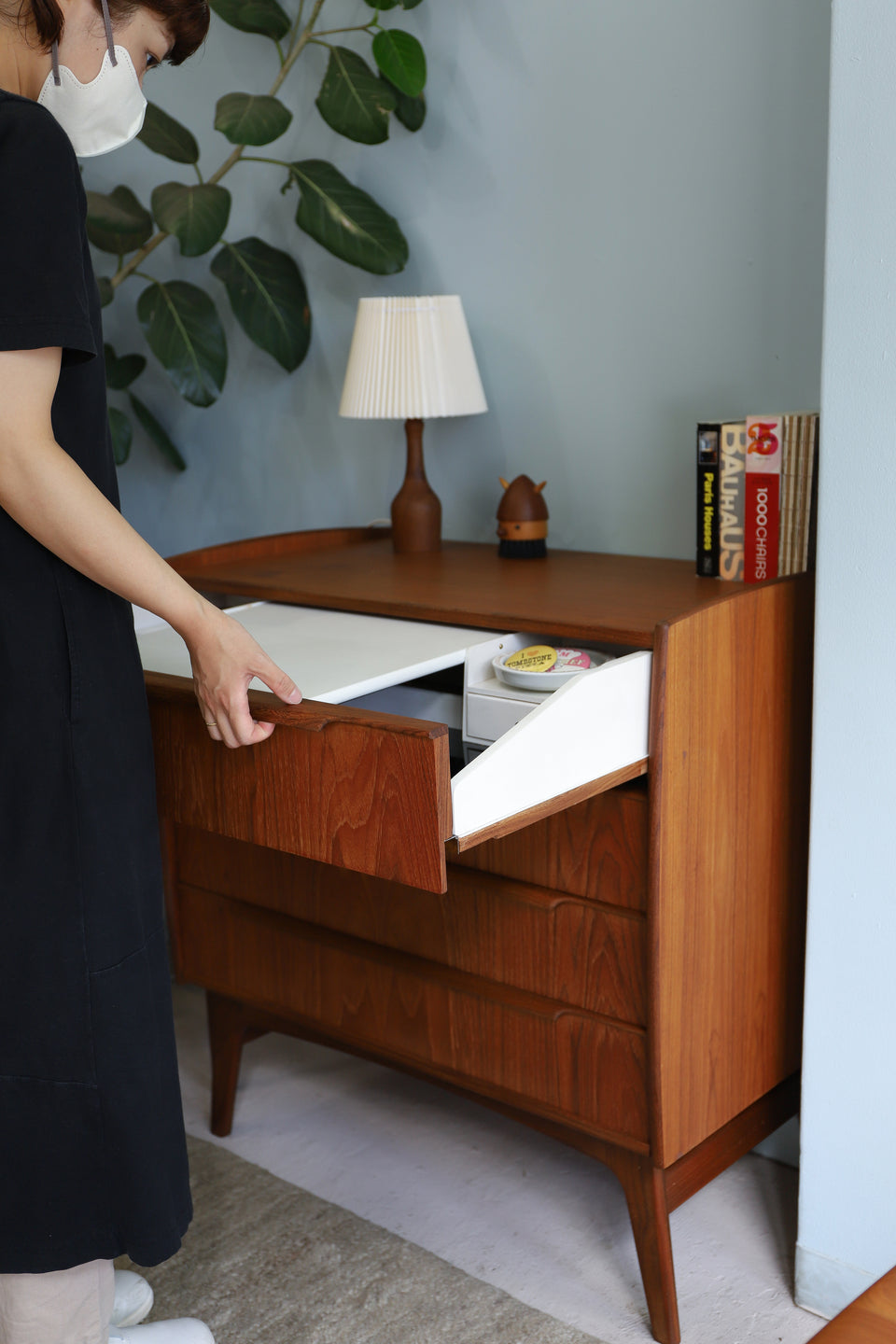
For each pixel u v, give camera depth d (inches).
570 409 78.1
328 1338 59.2
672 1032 55.9
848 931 56.4
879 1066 56.5
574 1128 59.8
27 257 36.9
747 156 67.6
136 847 44.0
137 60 42.9
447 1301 61.4
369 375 75.9
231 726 43.6
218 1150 75.2
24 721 40.5
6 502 38.8
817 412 64.7
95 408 42.4
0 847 40.9
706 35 67.9
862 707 54.2
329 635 60.5
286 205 90.5
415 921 63.0
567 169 75.0
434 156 81.1
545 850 57.6
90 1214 43.8
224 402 98.5
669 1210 58.3
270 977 70.0
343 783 43.2
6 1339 45.7
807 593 60.1
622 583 64.4
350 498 92.0
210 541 102.7
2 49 40.6
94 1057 42.6
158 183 98.2
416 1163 73.3
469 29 77.5
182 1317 59.3
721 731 55.9
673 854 54.2
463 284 81.7
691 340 71.9
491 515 83.7
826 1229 59.2
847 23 49.0
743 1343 58.1
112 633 42.9
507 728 54.9
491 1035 61.0
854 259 50.8
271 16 84.0
